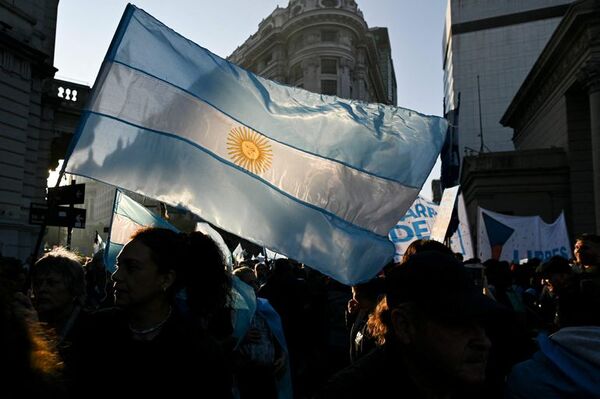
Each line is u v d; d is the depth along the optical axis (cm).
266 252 980
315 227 326
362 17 6438
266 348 404
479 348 136
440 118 371
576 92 2833
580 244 410
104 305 554
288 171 329
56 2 2369
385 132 360
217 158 301
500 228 1087
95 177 258
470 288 139
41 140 2252
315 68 6025
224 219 295
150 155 276
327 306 654
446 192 635
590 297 205
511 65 9069
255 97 329
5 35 1694
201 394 201
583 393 185
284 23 6488
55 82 2434
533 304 638
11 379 119
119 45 276
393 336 151
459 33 9481
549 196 2955
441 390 143
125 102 274
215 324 311
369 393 148
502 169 3064
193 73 302
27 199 1867
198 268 268
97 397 198
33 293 255
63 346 206
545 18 8981
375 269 333
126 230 369
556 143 3084
